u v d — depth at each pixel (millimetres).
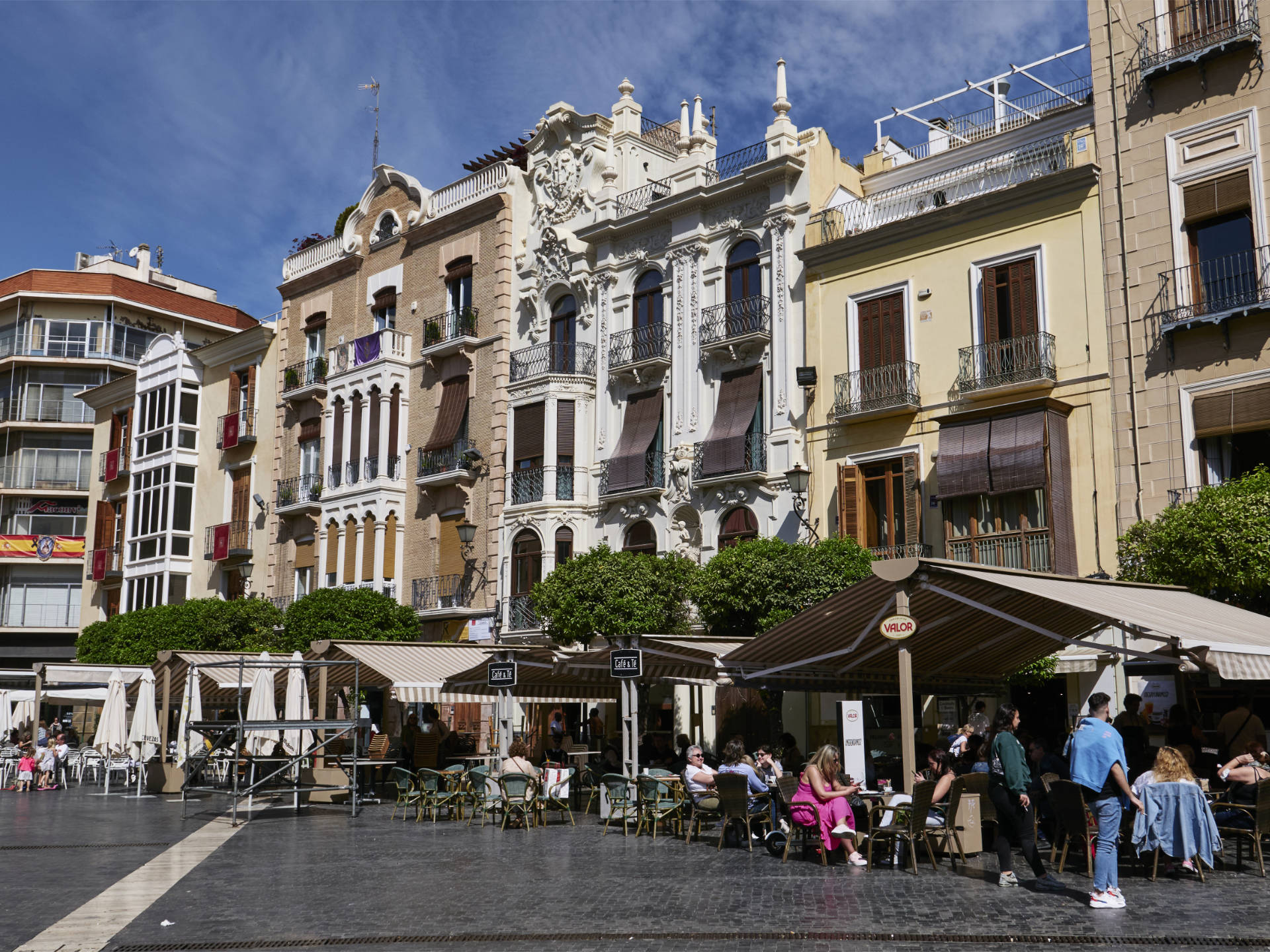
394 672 22859
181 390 46719
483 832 18156
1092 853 12305
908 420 25594
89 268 68562
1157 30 22844
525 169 37156
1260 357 20781
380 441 37562
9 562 55438
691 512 29609
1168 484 21641
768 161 28484
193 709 25391
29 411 57656
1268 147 21141
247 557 43281
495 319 35312
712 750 27812
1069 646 21891
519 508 32969
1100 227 23219
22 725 38375
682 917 10398
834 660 18500
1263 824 12094
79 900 11906
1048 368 23359
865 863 13344
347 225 41781
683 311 30406
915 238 26047
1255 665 14500
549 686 25406
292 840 17297
